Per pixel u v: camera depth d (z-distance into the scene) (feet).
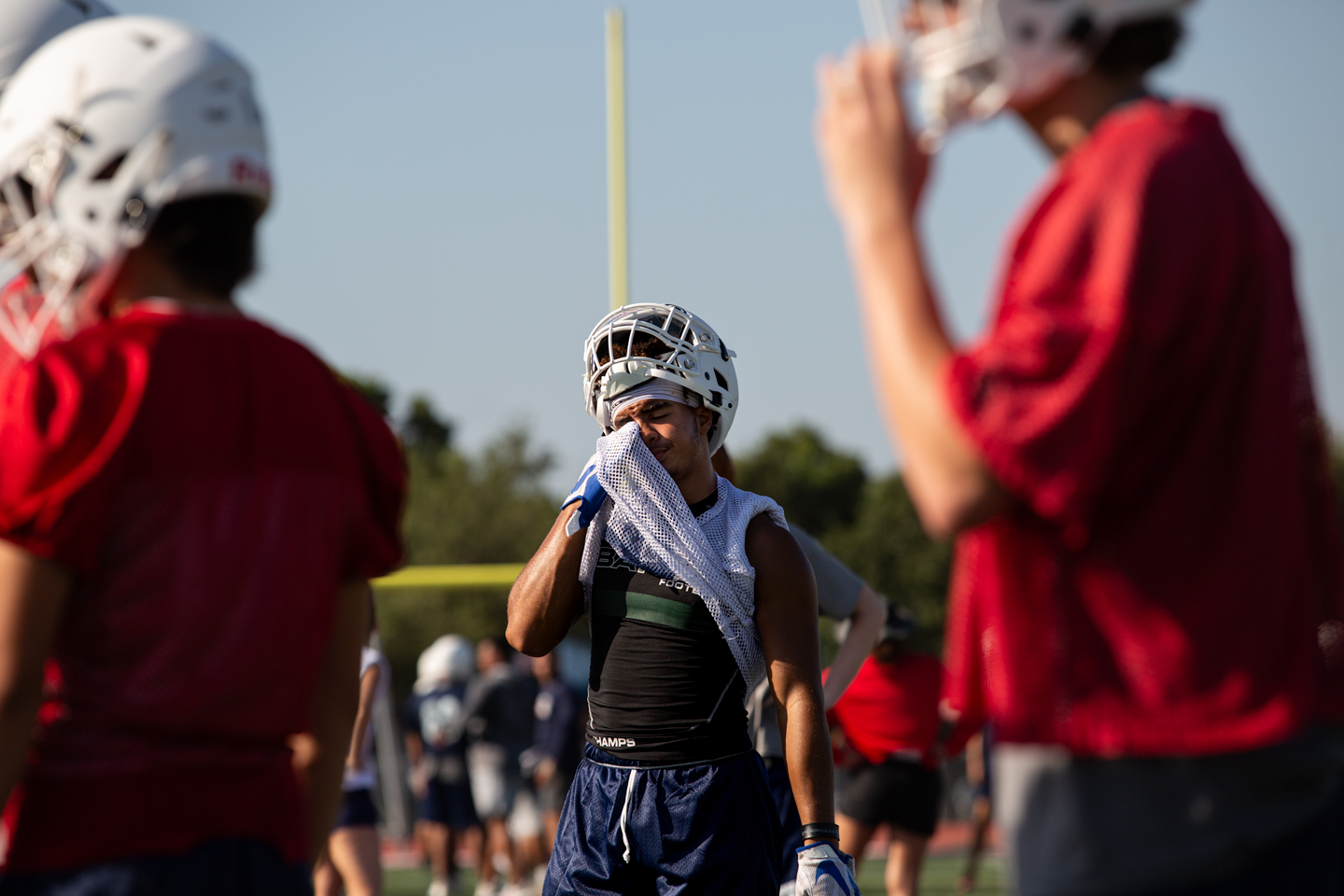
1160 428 12.63
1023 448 11.89
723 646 27.02
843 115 13.51
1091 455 12.00
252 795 16.05
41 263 16.55
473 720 88.94
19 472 14.83
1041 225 13.07
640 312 27.53
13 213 16.55
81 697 15.44
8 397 15.24
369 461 18.47
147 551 15.44
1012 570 13.17
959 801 150.00
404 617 261.24
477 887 92.89
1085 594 12.94
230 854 15.74
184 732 15.61
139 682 15.40
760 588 27.04
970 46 13.12
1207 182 12.91
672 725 26.78
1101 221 12.57
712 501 27.71
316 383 17.63
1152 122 13.14
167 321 16.10
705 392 27.30
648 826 26.58
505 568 155.33
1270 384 13.14
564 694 88.07
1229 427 12.86
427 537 274.57
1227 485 12.82
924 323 12.63
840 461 321.52
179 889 15.29
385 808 156.46
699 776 26.66
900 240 12.93
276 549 16.37
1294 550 13.21
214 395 16.16
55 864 15.21
